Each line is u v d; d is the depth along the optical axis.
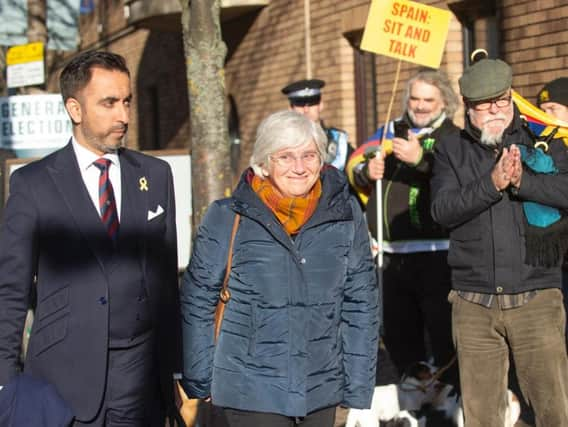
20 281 3.65
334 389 3.79
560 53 7.83
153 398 3.87
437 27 6.34
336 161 6.88
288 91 7.19
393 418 5.57
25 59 10.09
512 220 4.54
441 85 5.74
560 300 4.60
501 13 8.51
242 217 3.77
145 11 14.45
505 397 4.73
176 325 3.92
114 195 3.80
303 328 3.72
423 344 6.00
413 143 5.50
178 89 16.78
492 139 4.59
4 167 6.84
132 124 19.28
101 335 3.67
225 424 5.53
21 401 3.55
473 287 4.64
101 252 3.71
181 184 7.31
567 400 4.61
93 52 3.81
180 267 7.35
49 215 3.69
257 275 3.72
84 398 3.66
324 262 3.75
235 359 3.76
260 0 12.90
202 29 6.22
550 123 5.15
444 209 4.61
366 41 6.26
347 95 11.36
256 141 3.79
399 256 5.84
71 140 3.83
